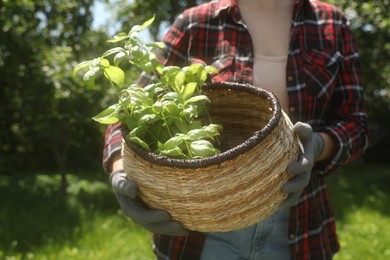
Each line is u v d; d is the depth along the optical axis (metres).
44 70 8.06
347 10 9.30
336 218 6.55
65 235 5.43
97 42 11.13
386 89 10.89
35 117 8.33
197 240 1.88
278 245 1.87
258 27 1.95
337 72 1.95
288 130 1.53
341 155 1.87
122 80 1.54
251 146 1.38
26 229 5.66
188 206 1.43
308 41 1.93
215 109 1.75
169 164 1.38
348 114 1.98
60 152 9.20
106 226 5.76
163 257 1.94
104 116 1.53
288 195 1.57
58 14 10.27
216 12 1.97
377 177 10.30
